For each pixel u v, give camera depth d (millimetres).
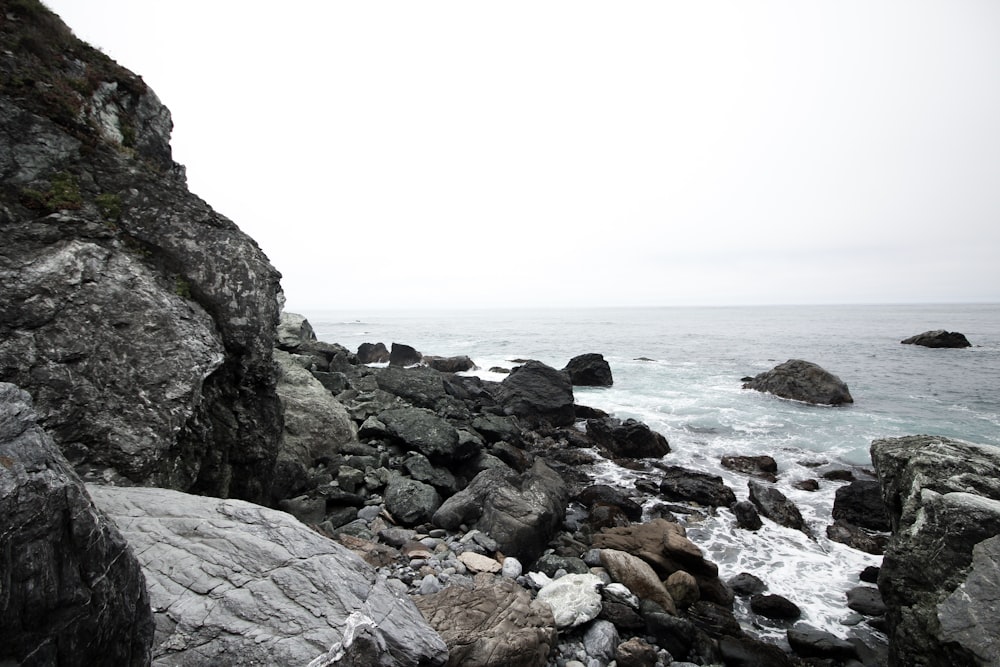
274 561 4816
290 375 14320
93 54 9727
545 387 23562
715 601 9227
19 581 2539
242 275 8555
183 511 5227
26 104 7691
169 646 3916
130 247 7691
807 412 24875
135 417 6379
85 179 7867
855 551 11414
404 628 4777
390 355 38438
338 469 11656
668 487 14562
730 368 39688
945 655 5934
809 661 7734
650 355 48781
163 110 11047
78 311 6469
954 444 8500
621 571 9000
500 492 10695
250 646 4035
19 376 5820
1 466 2605
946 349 52219
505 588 7281
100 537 3027
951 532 6723
